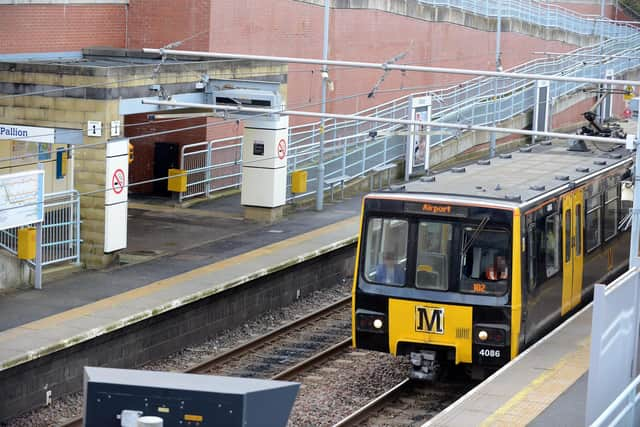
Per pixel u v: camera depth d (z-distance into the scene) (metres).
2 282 28.44
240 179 45.84
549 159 31.08
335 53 51.75
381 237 23.66
